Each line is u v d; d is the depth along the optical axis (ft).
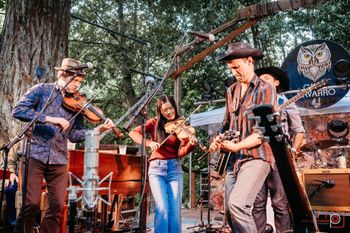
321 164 21.07
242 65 10.28
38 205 11.58
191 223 23.66
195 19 44.88
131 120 12.14
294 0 23.32
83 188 9.20
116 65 54.44
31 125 11.03
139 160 17.21
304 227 8.72
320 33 49.37
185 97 49.90
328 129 26.20
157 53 53.01
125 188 16.40
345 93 23.04
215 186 30.96
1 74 21.27
